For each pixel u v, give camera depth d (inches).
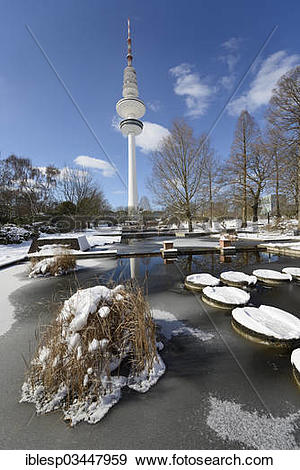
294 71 630.5
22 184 1245.1
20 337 120.6
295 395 76.0
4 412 69.6
